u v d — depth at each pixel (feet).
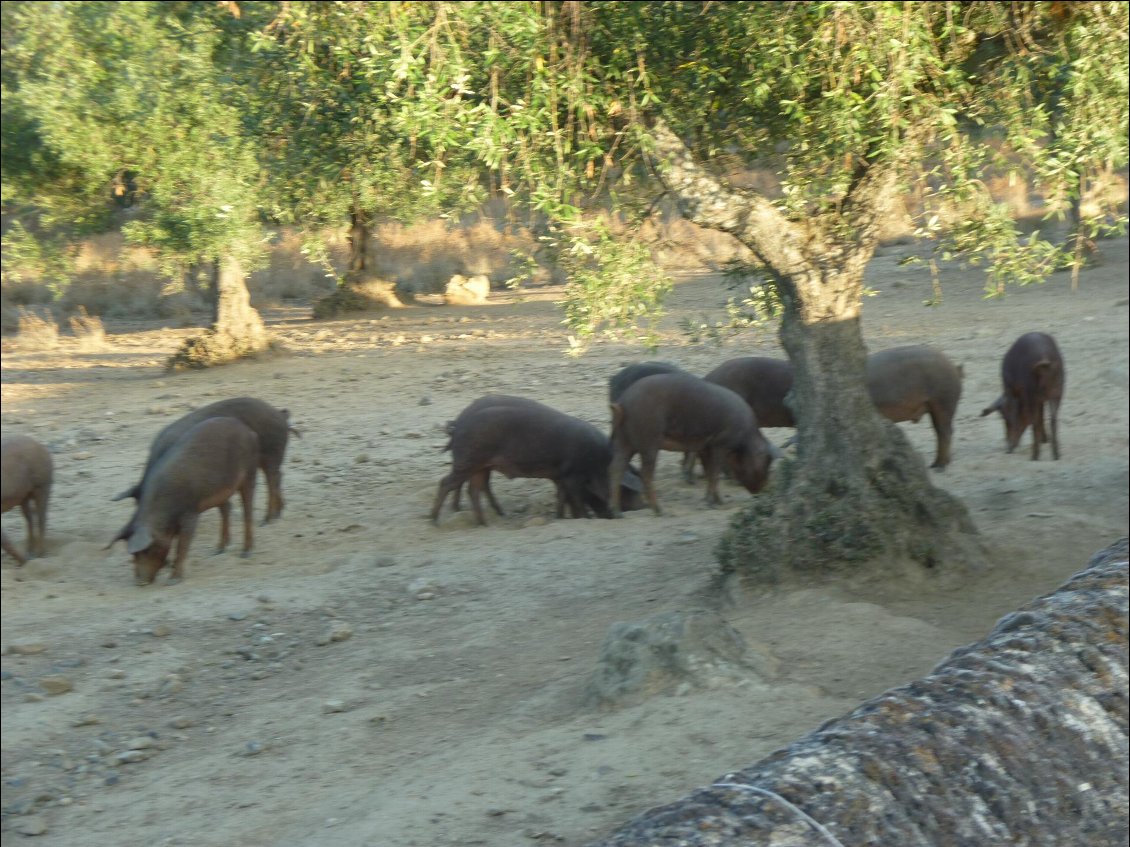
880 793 12.39
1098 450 58.85
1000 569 37.55
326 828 24.25
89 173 97.66
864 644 31.07
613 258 35.99
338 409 82.69
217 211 91.30
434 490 59.72
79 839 26.35
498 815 23.20
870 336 94.68
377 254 171.73
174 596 45.09
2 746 32.48
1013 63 34.99
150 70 91.97
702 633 29.63
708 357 86.22
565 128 34.40
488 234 176.24
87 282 168.55
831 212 37.65
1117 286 110.52
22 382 106.73
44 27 98.68
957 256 38.99
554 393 82.38
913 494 37.45
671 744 25.50
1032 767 13.99
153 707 35.14
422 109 30.76
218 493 48.37
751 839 11.15
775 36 33.17
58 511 59.88
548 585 42.63
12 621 42.63
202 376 101.35
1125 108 32.89
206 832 25.66
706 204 35.96
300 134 40.16
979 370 80.18
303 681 36.22
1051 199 34.12
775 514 37.45
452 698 32.73
